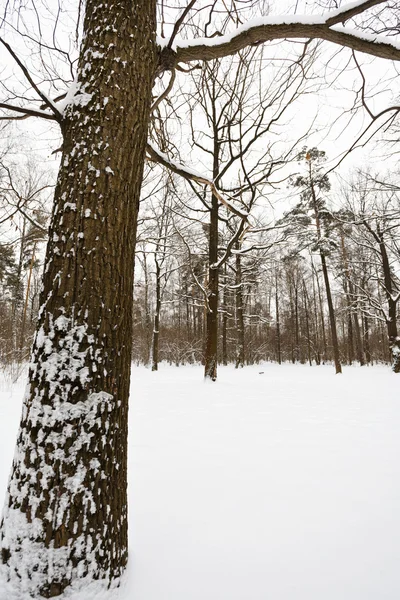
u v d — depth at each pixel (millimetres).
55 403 1455
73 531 1382
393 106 2959
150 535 1988
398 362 17438
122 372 1650
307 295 42656
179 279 25344
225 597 1495
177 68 2697
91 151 1669
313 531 2029
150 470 3006
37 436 1438
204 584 1576
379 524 2098
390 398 7488
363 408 6148
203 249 13414
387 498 2451
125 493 1648
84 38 1868
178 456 3379
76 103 1747
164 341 28469
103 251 1613
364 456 3387
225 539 1952
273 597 1498
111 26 1814
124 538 1603
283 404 6547
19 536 1365
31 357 1559
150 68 1983
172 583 1581
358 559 1761
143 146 1895
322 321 39344
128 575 1603
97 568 1408
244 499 2451
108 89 1737
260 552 1828
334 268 23406
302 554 1810
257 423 4840
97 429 1490
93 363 1522
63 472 1408
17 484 1431
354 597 1496
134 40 1870
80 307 1542
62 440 1429
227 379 12930
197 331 33500
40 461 1415
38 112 1895
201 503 2391
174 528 2066
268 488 2635
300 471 2986
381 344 36062
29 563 1337
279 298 42688
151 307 29453
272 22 2301
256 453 3479
